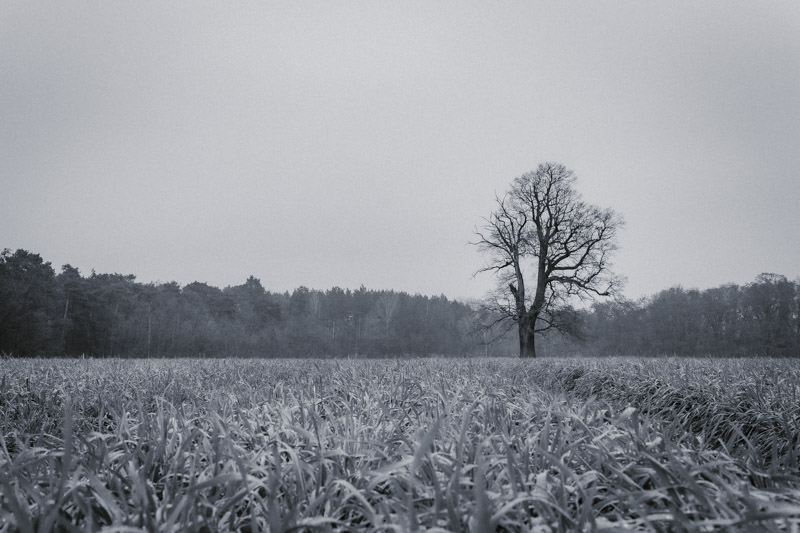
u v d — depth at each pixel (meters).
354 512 1.89
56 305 52.50
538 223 35.94
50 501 1.58
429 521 1.64
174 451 2.44
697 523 1.39
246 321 84.19
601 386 9.48
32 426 4.38
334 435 2.53
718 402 5.79
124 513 1.59
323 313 105.56
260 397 4.68
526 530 1.46
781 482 1.92
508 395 4.83
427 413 3.40
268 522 1.67
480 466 1.45
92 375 7.75
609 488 1.90
